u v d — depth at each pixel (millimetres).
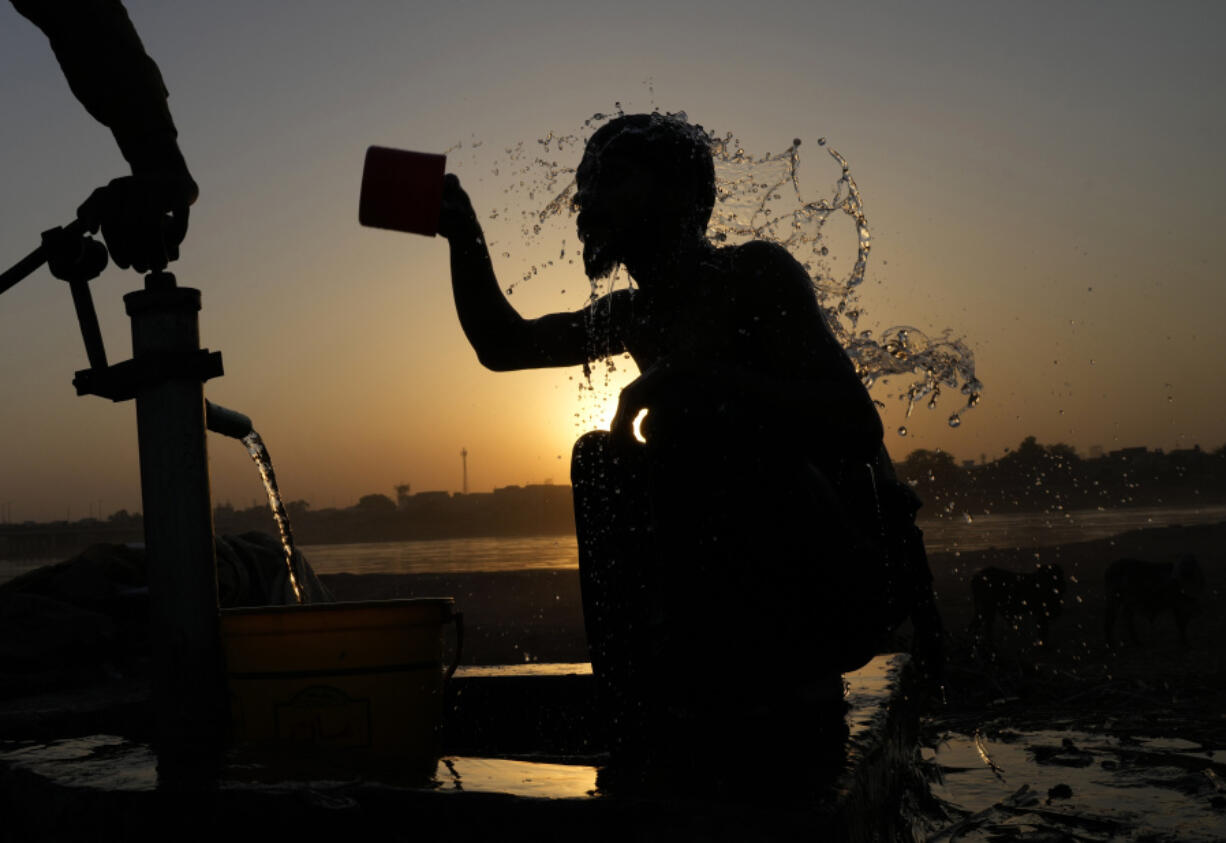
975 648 8219
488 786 1660
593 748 2811
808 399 1796
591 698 2838
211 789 1698
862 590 1839
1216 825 2908
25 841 1912
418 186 2051
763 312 1951
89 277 2543
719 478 1786
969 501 136125
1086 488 151250
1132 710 6012
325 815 1642
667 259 2123
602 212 2082
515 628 18875
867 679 2832
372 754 2023
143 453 2244
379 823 1628
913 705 3061
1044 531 72125
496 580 39312
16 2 2365
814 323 1917
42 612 3861
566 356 2439
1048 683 7082
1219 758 4121
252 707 2113
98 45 2391
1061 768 3947
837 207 2309
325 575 48969
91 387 2281
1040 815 3086
